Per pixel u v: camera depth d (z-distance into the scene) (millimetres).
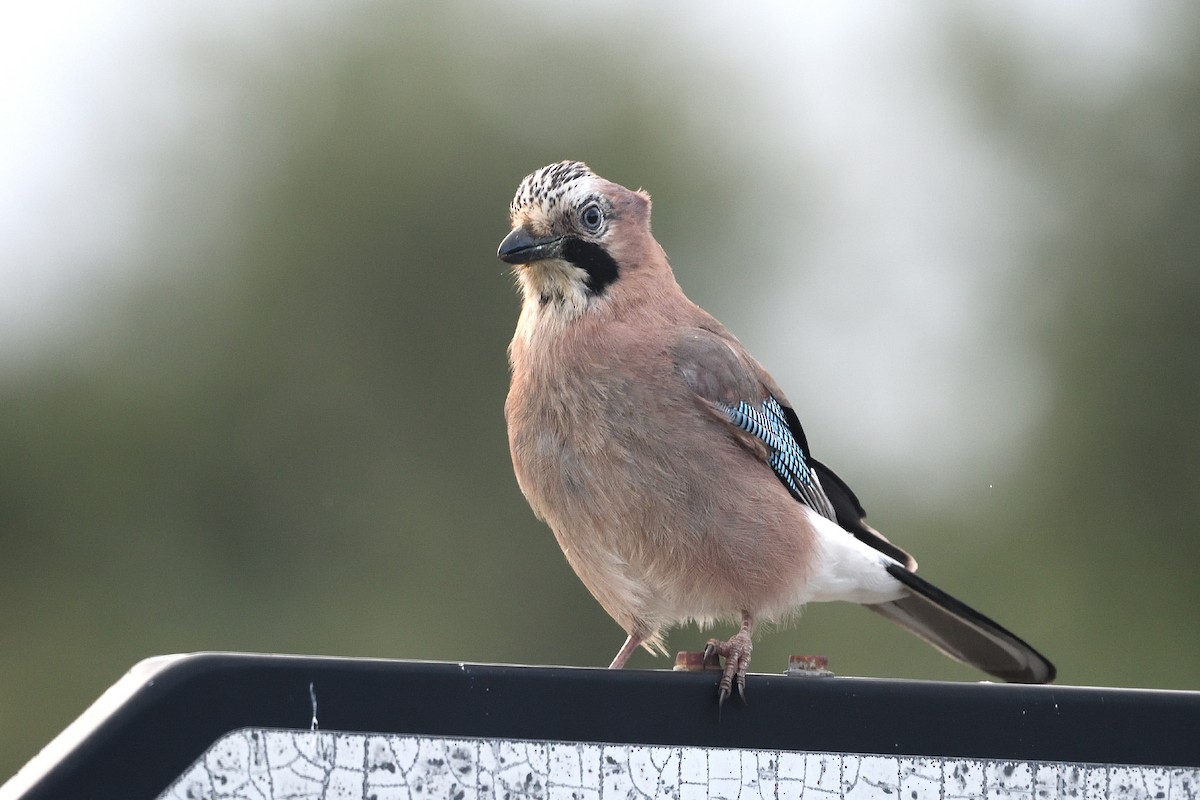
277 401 13000
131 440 12875
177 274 13133
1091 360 12344
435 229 13227
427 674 3236
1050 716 3445
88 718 3084
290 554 12906
